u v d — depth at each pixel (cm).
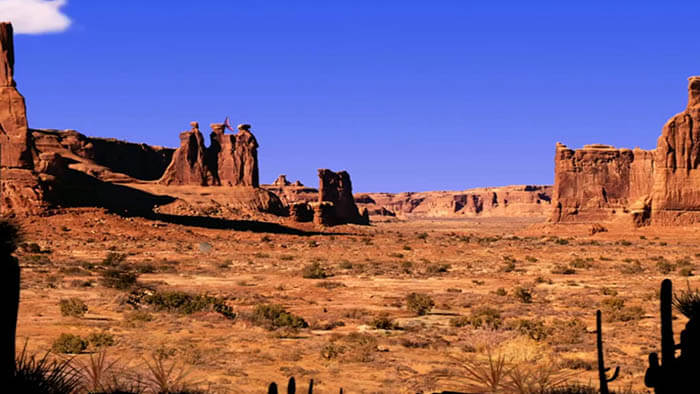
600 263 8506
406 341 2844
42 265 6894
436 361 2406
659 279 6456
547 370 1762
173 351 2436
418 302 4053
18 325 3112
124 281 5106
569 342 2872
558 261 8969
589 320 3684
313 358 2469
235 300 4650
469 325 3406
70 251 8844
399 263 8538
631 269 7350
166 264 7612
